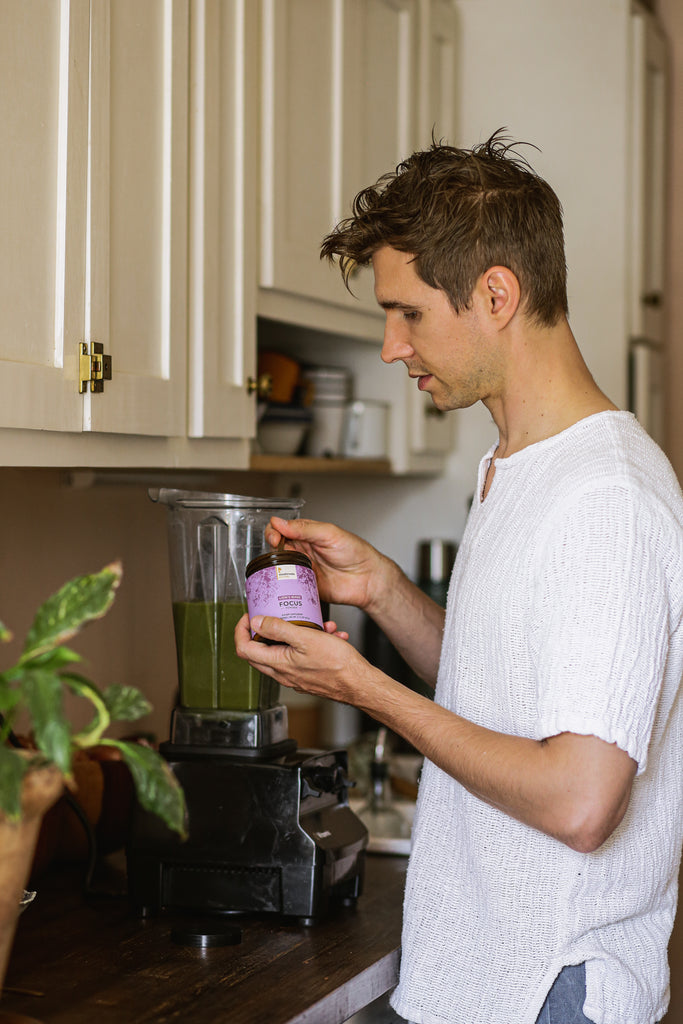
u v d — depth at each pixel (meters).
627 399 2.53
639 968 1.17
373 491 2.74
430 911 1.22
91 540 1.93
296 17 1.82
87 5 1.26
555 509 1.09
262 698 1.40
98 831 1.58
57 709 0.78
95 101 1.28
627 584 1.02
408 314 1.22
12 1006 1.11
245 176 1.67
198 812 1.36
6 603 1.71
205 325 1.57
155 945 1.29
